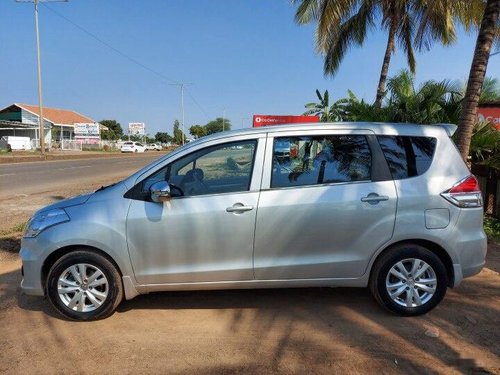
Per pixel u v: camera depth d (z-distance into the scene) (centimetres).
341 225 401
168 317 423
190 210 400
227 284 409
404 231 402
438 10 1598
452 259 407
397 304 411
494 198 862
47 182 1709
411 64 2028
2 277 546
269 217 399
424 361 342
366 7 1748
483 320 411
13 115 6034
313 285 412
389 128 420
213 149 415
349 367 335
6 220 909
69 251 412
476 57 739
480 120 1012
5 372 334
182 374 329
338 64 1972
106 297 409
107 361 348
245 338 382
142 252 402
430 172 411
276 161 409
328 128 418
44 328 405
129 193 411
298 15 1633
